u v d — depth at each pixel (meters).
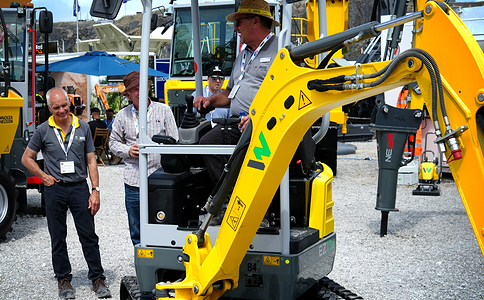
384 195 6.65
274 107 2.80
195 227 3.54
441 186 10.44
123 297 4.21
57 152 4.68
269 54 3.56
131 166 4.83
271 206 3.61
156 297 3.40
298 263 3.24
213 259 3.08
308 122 2.78
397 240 6.55
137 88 4.80
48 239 6.99
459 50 2.09
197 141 3.73
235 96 3.66
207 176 3.96
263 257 3.25
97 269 4.82
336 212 8.23
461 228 7.07
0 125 6.78
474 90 2.04
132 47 24.88
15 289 5.02
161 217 3.59
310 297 3.76
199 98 3.93
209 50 10.06
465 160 2.08
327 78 2.58
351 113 21.64
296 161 3.66
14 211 7.03
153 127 4.87
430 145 11.18
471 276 5.16
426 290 4.80
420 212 8.11
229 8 9.92
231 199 3.02
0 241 6.88
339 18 11.18
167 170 3.70
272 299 3.27
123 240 6.77
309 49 2.66
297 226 3.70
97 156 14.58
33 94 8.35
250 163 2.91
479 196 2.05
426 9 2.20
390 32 5.25
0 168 6.91
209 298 3.24
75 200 4.73
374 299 4.58
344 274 5.27
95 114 14.41
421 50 2.18
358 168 13.23
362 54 8.86
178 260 3.51
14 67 8.14
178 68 10.49
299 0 3.12
